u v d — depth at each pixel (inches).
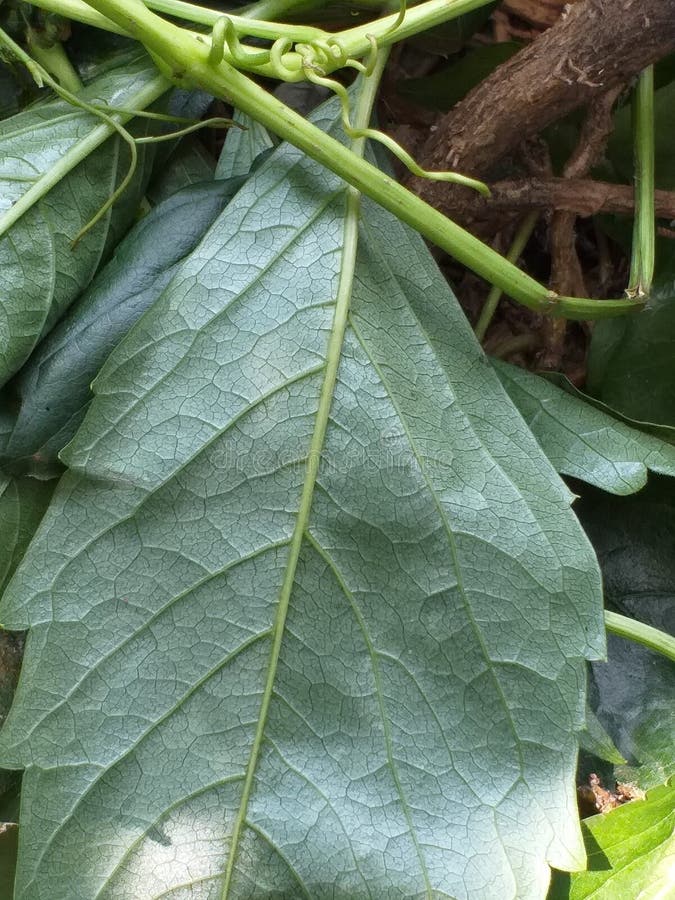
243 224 3.6
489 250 3.6
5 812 4.1
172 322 3.5
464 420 3.6
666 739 4.2
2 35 3.6
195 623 3.4
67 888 3.3
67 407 3.7
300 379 3.5
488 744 3.5
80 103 3.7
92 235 3.8
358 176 3.5
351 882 3.3
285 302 3.6
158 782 3.4
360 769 3.4
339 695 3.4
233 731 3.4
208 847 3.4
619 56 3.8
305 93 5.0
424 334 3.7
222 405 3.5
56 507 3.5
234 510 3.5
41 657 3.4
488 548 3.5
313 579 3.5
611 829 4.1
